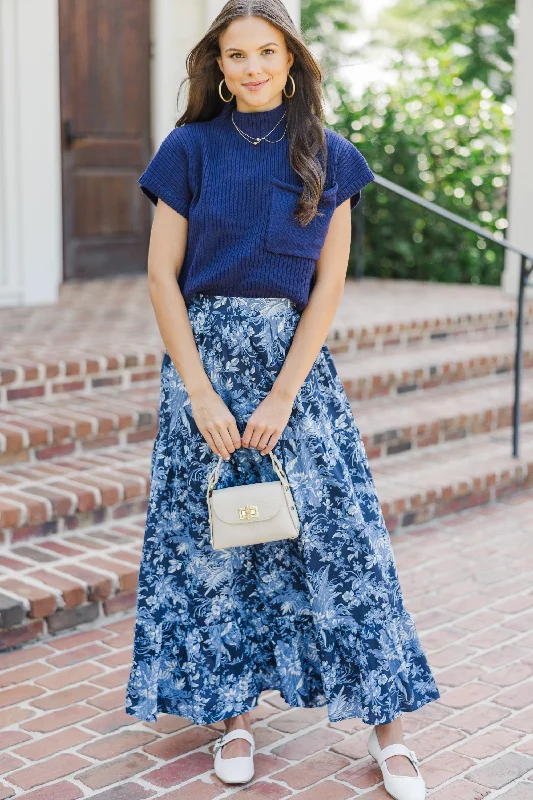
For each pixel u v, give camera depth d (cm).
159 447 246
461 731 271
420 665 253
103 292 700
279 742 266
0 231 626
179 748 261
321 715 281
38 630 319
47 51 625
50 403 456
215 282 232
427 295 759
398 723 248
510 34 1423
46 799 236
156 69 746
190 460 238
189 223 232
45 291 648
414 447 509
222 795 240
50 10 623
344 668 242
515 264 768
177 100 243
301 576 245
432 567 398
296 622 248
